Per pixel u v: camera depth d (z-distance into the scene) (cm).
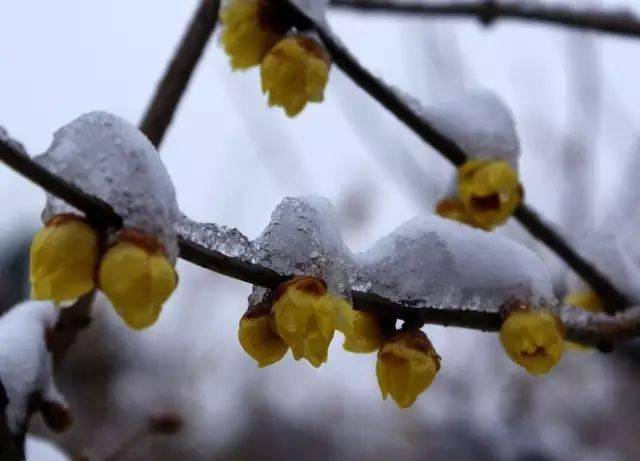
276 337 34
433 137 44
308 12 42
